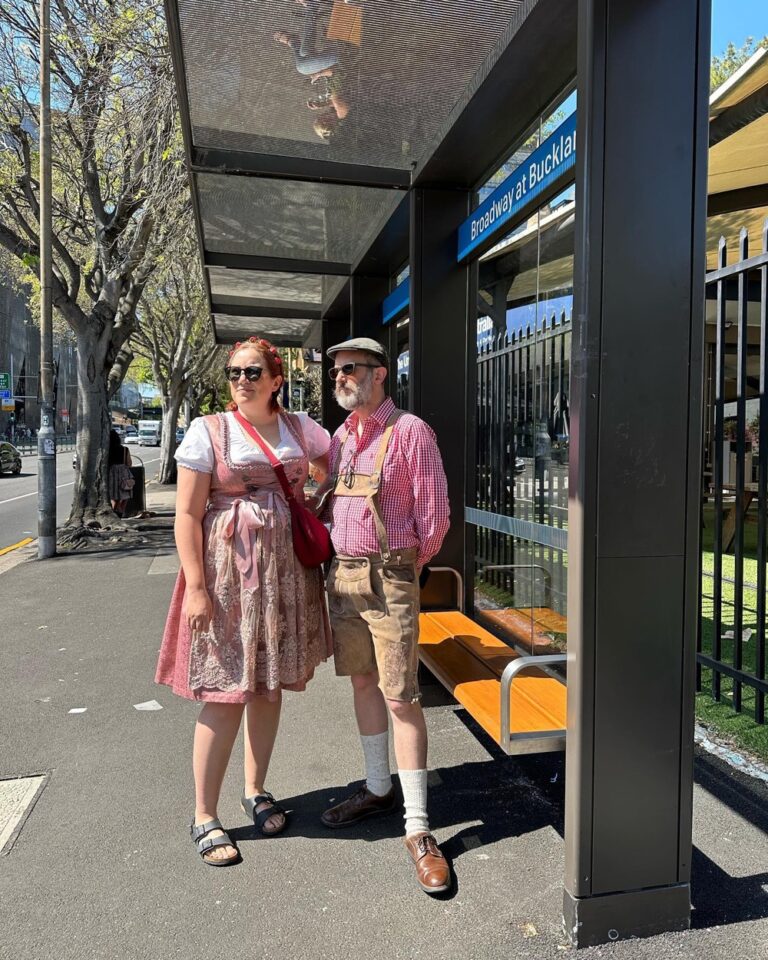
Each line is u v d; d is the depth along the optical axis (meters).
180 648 2.61
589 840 2.16
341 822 2.85
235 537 2.56
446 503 2.65
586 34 2.04
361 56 3.42
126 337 11.29
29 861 2.62
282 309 9.41
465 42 3.31
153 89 8.07
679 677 2.20
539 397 4.32
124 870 2.57
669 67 2.09
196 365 22.17
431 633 4.02
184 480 2.56
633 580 2.15
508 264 4.75
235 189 5.14
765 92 4.99
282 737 3.73
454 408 4.73
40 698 4.30
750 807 2.96
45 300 9.32
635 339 2.12
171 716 4.01
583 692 2.13
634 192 2.10
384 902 2.38
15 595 7.17
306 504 2.91
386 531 2.64
